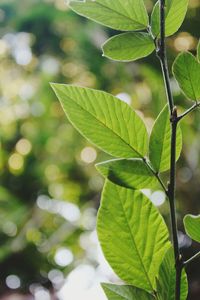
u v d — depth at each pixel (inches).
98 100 30.5
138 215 30.5
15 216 167.9
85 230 170.9
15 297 150.3
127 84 162.1
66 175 186.9
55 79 196.4
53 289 154.1
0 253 156.8
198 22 132.1
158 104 147.3
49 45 196.1
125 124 30.8
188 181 137.5
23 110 199.0
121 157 31.0
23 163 187.8
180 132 31.0
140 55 32.8
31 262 159.6
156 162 30.8
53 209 175.8
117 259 30.5
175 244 28.9
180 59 31.5
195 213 134.5
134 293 30.0
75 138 190.9
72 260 161.5
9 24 201.9
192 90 31.2
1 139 192.1
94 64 174.7
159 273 30.1
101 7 31.8
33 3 197.0
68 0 31.7
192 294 111.6
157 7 32.0
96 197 177.9
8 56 204.5
